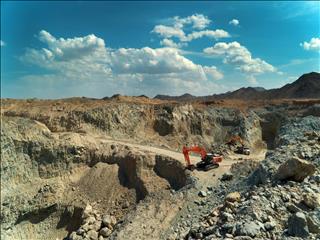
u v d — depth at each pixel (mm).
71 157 54250
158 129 69188
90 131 65250
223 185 38750
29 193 49375
